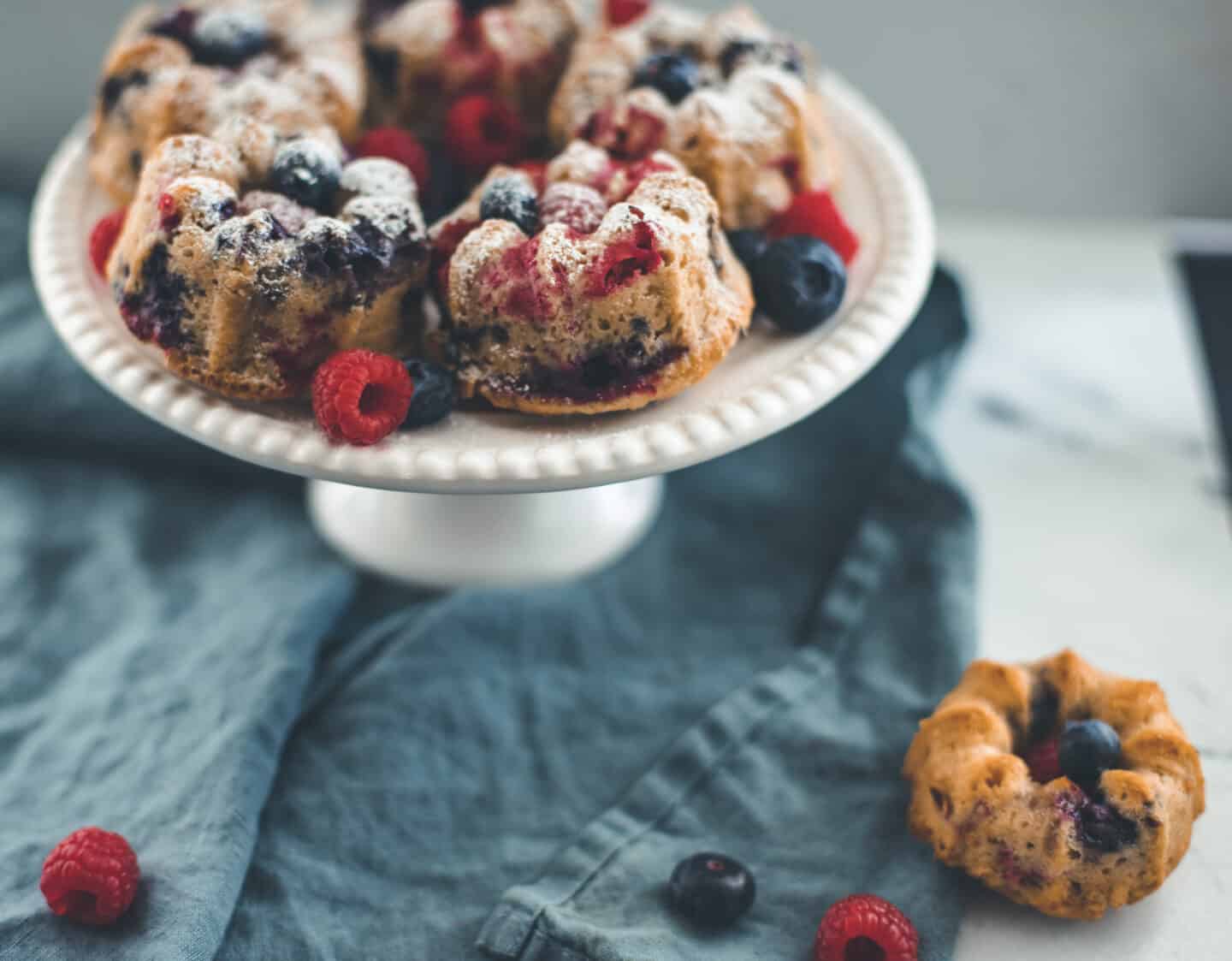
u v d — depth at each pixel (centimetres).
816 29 77
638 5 63
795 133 59
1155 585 64
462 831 58
